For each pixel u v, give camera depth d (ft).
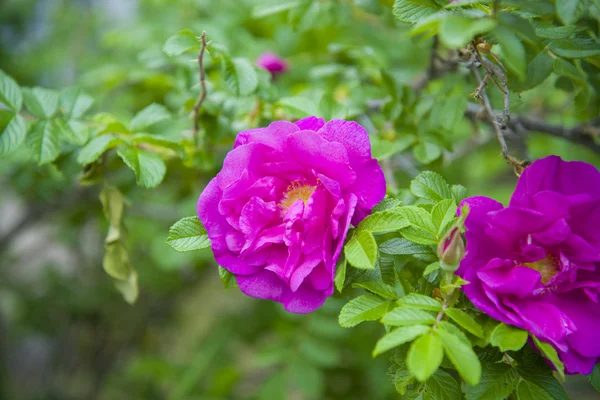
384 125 1.92
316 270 1.39
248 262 1.42
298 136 1.37
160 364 3.10
